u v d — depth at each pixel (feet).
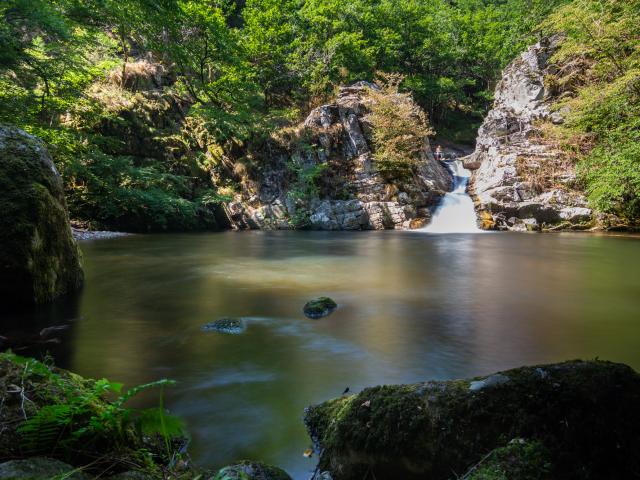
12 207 20.62
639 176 57.67
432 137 134.31
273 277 30.96
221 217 77.82
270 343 16.76
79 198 66.39
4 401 5.88
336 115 80.89
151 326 18.81
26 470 4.78
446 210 77.05
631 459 5.82
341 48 100.89
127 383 12.85
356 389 12.60
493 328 18.79
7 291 20.68
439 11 149.59
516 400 6.81
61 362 14.48
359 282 29.19
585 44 69.77
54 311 21.01
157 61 87.76
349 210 74.43
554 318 20.43
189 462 8.40
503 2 171.12
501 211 70.44
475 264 36.76
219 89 81.61
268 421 10.63
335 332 18.20
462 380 7.86
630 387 6.52
